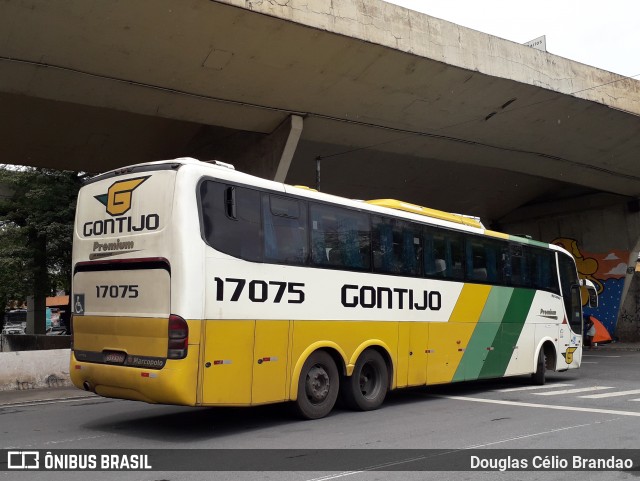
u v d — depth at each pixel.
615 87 20.25
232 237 7.82
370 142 19.25
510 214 33.50
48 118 17.47
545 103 19.00
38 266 25.11
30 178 24.31
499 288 12.51
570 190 30.95
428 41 15.70
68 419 9.30
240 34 13.44
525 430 8.12
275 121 17.02
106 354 7.89
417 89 16.81
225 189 7.86
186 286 7.24
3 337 24.95
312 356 8.83
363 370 9.77
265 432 8.03
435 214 11.45
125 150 19.61
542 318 13.70
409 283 10.51
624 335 31.41
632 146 23.28
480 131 19.83
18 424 8.88
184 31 13.05
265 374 8.04
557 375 15.92
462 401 10.96
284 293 8.39
